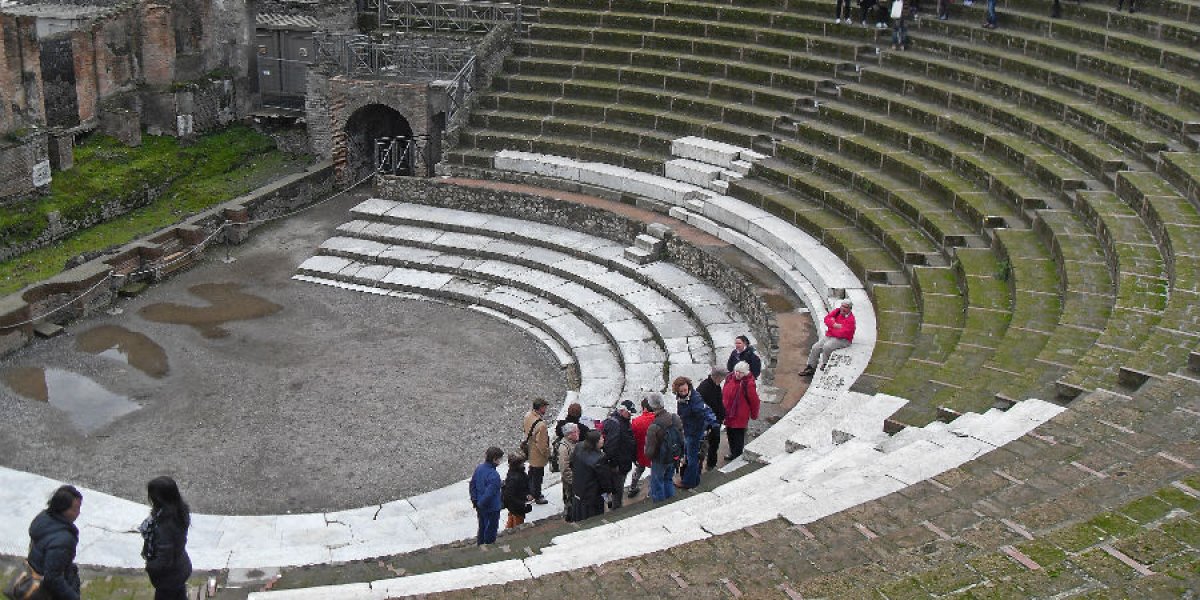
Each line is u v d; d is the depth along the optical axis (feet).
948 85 84.79
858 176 78.59
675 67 96.63
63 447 60.34
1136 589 27.45
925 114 81.87
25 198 85.66
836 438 49.16
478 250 85.25
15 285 77.66
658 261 81.51
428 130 96.78
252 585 45.03
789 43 94.43
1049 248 62.95
